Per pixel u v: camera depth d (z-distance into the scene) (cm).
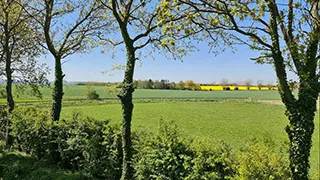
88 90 6047
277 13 662
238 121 3678
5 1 1252
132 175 827
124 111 834
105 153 909
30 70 1376
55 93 1192
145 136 859
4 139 1466
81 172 931
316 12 654
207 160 679
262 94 8475
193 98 7338
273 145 730
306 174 645
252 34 662
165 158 723
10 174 959
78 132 974
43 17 1252
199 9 668
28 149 1217
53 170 998
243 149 703
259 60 692
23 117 1227
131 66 838
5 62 1404
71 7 1245
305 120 643
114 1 792
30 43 1394
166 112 4506
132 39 836
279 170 630
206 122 3553
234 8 626
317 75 653
